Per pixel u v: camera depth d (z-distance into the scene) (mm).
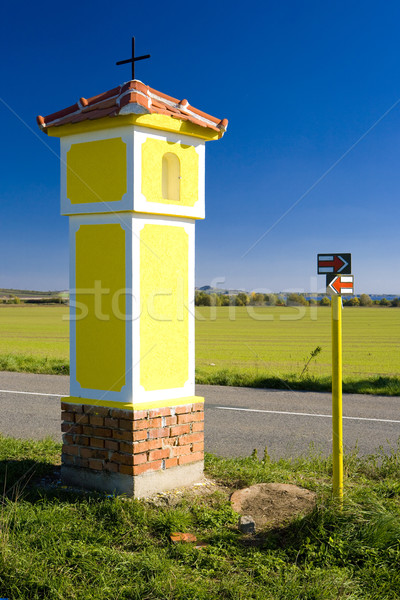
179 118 5648
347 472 6480
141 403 5543
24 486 5836
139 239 5566
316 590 3822
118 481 5512
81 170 5777
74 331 5887
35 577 3928
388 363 23297
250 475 6309
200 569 4215
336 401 5094
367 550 4355
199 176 6043
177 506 5375
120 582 3930
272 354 26906
